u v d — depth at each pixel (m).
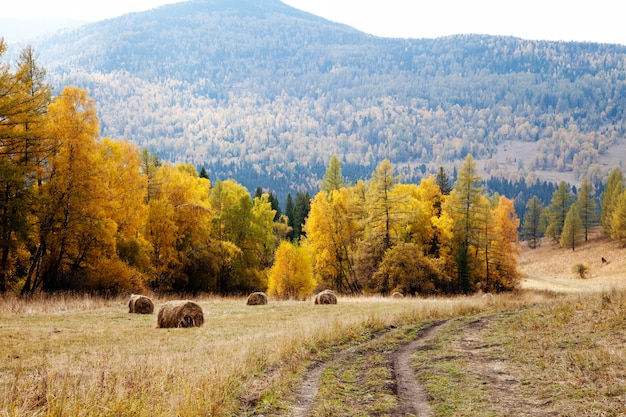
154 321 23.34
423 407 10.60
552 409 9.84
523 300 37.75
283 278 48.69
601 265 90.50
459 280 57.94
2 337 16.70
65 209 33.94
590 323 17.59
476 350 16.61
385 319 23.23
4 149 31.33
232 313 27.75
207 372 10.90
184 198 50.38
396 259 52.59
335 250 57.75
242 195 56.12
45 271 36.88
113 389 9.31
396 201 56.38
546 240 146.62
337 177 75.00
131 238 41.72
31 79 32.50
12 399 8.55
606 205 114.31
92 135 34.16
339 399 11.09
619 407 9.38
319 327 18.80
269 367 13.33
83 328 19.92
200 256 50.44
